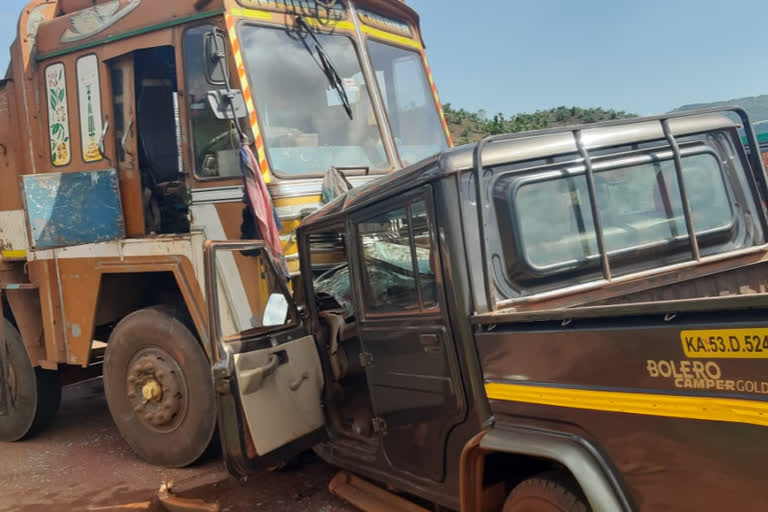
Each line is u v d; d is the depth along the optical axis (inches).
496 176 117.4
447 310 114.0
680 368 81.8
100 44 213.2
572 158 125.8
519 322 102.0
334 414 161.5
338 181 184.9
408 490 133.3
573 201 123.6
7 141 241.1
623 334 87.5
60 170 226.8
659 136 137.6
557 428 98.0
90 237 213.2
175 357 193.2
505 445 101.9
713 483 80.0
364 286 135.7
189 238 189.8
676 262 133.1
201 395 188.9
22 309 241.3
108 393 210.7
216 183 185.2
